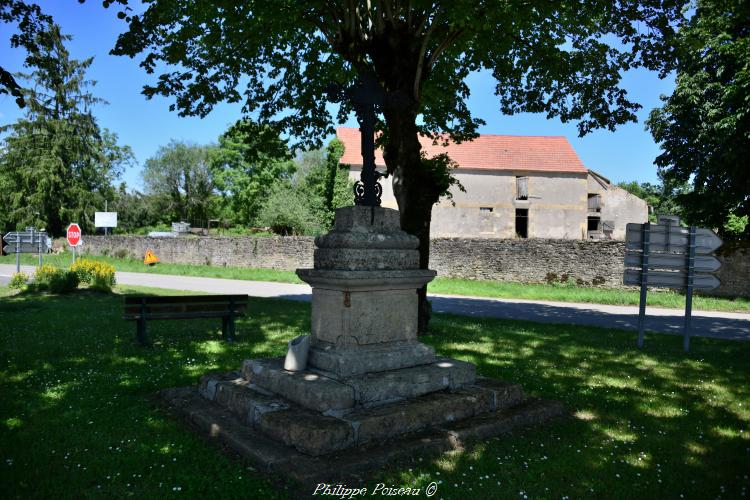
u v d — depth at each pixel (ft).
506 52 37.37
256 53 35.94
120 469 12.21
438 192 34.40
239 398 15.44
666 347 30.60
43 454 12.87
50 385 18.94
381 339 16.49
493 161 120.67
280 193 134.51
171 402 17.01
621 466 13.02
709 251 29.84
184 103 37.04
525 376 21.93
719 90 67.21
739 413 17.57
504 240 77.41
